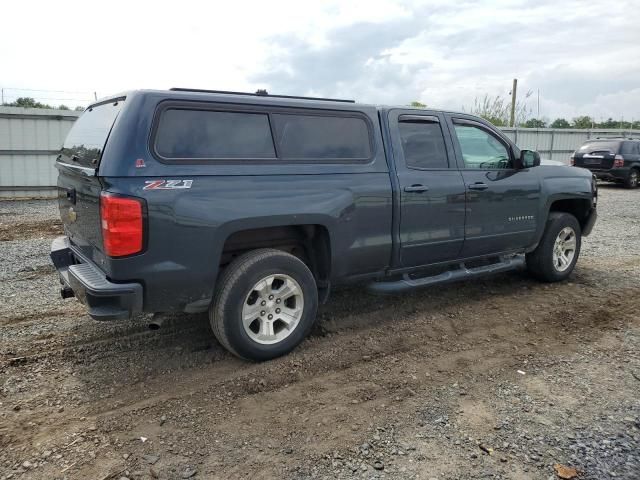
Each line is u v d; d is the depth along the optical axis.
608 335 4.50
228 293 3.62
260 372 3.71
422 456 2.74
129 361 3.87
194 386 3.50
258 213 3.64
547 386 3.54
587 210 6.32
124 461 2.69
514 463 2.69
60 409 3.18
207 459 2.71
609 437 2.93
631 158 17.55
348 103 4.31
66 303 5.11
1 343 4.13
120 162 3.16
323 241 4.16
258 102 3.76
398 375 3.69
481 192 5.05
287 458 2.73
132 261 3.22
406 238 4.55
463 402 3.31
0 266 6.50
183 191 3.35
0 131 13.06
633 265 6.94
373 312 4.99
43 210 11.53
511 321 4.81
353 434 2.95
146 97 3.30
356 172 4.21
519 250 5.63
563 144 24.52
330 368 3.79
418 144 4.69
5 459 2.69
